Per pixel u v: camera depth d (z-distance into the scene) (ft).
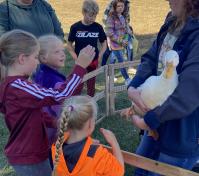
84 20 23.21
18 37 10.21
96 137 19.47
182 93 8.91
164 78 9.31
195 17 9.35
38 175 10.62
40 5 17.15
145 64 11.11
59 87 10.32
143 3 57.16
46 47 12.44
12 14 16.58
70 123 9.27
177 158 10.03
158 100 9.39
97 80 27.43
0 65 10.35
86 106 9.33
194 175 9.17
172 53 9.26
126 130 20.38
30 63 10.36
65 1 59.72
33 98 9.90
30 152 10.43
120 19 25.95
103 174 9.26
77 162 9.23
